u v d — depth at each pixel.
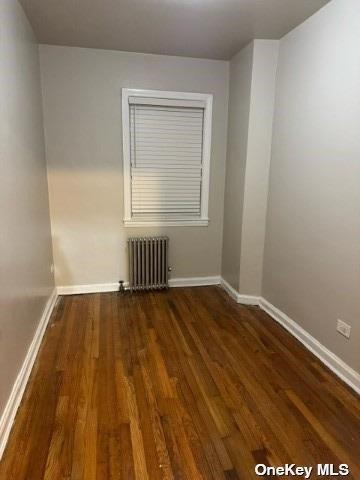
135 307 3.33
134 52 3.30
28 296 2.35
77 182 3.45
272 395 2.05
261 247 3.33
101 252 3.66
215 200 3.83
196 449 1.65
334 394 2.07
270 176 3.14
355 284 2.09
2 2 1.95
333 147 2.25
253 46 2.93
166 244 3.68
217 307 3.37
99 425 1.79
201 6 2.37
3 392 1.72
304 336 2.66
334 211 2.26
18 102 2.27
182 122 3.60
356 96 2.02
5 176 1.90
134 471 1.52
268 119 3.07
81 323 2.97
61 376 2.21
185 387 2.12
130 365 2.35
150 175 3.65
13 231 2.02
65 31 2.84
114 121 3.41
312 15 2.42
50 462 1.56
